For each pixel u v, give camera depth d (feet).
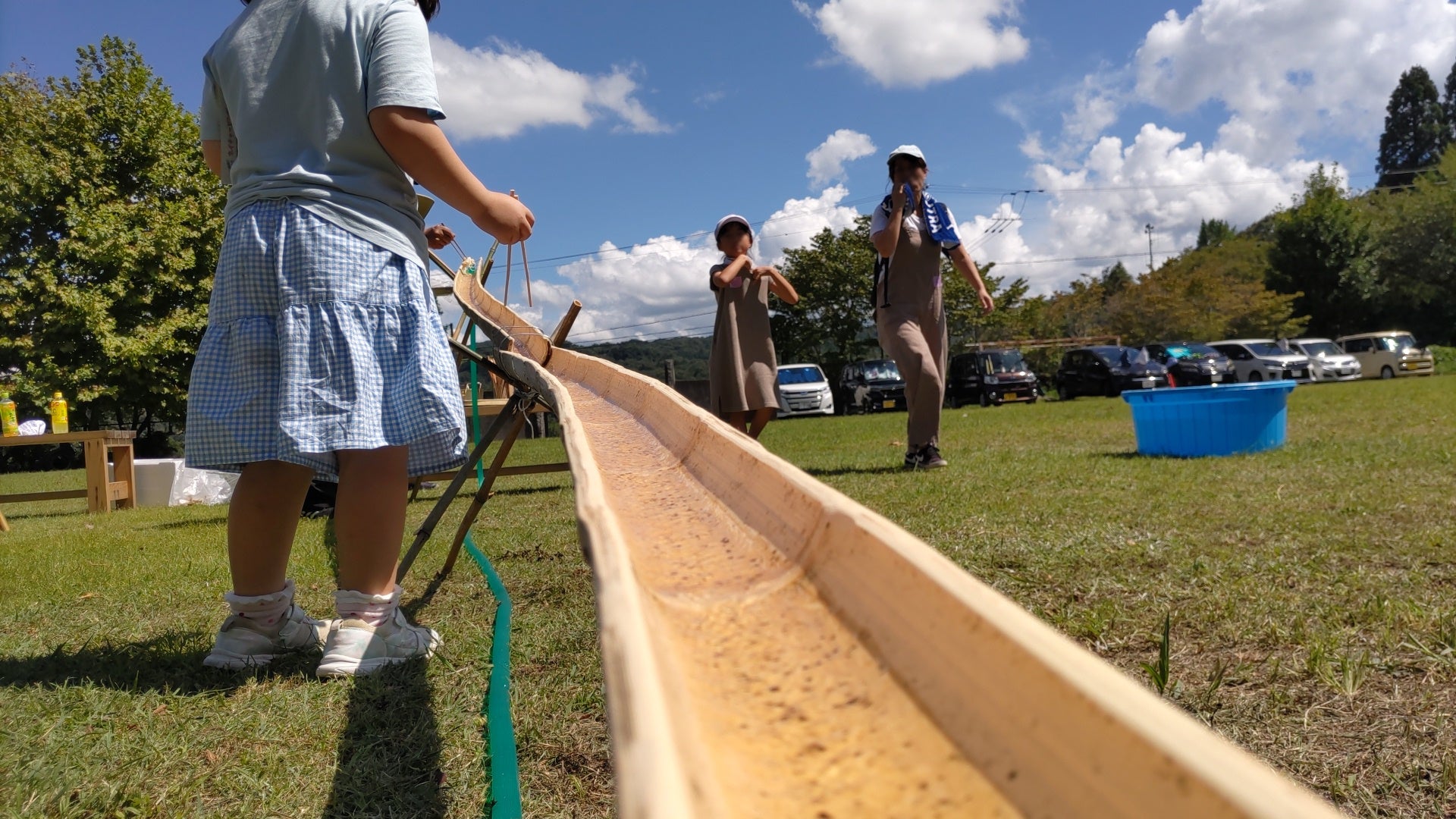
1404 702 6.24
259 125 7.62
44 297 66.23
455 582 11.84
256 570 8.20
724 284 18.99
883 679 2.02
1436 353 112.37
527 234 8.18
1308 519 12.84
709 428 4.55
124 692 7.25
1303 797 1.06
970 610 1.79
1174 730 1.24
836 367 122.11
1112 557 10.84
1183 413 22.40
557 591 10.89
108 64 72.64
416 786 5.59
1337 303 145.38
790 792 1.71
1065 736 1.43
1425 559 10.21
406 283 7.73
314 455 7.52
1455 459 18.62
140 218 70.85
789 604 2.58
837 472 22.07
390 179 7.84
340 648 7.79
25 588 12.71
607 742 6.30
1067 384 86.38
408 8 7.77
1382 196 152.56
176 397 71.51
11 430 27.14
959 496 16.31
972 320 122.52
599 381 8.61
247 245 7.35
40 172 68.39
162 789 5.58
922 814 1.58
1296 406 43.47
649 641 1.66
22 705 6.89
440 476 26.68
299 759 6.00
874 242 21.26
